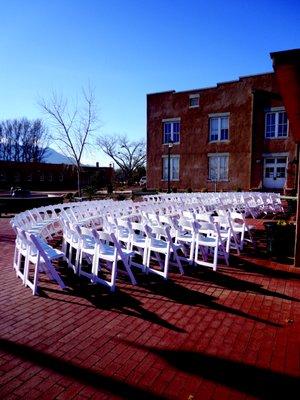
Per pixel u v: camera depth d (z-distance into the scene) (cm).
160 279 574
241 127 2508
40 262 526
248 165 2486
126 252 549
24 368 312
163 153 2861
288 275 598
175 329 389
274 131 2400
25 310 446
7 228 1226
